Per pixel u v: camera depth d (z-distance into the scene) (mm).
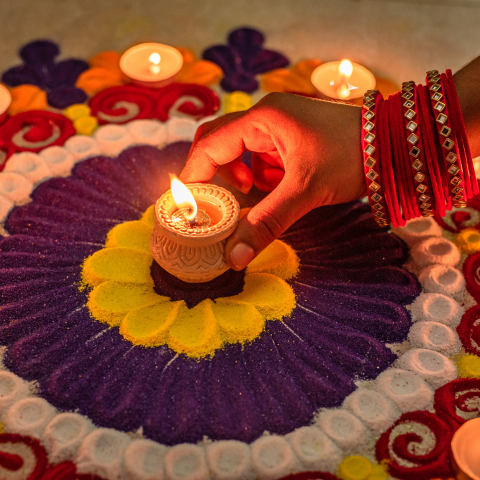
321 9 1495
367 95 847
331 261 948
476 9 1496
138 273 904
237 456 710
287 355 820
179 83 1255
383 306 887
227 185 1060
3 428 731
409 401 769
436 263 937
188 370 797
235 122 897
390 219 883
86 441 712
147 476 687
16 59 1303
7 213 995
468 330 857
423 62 1363
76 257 930
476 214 1019
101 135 1123
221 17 1456
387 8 1501
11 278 897
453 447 698
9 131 1132
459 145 799
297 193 821
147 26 1417
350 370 812
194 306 868
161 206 822
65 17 1420
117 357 809
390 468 711
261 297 877
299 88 1279
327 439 728
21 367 793
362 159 849
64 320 848
